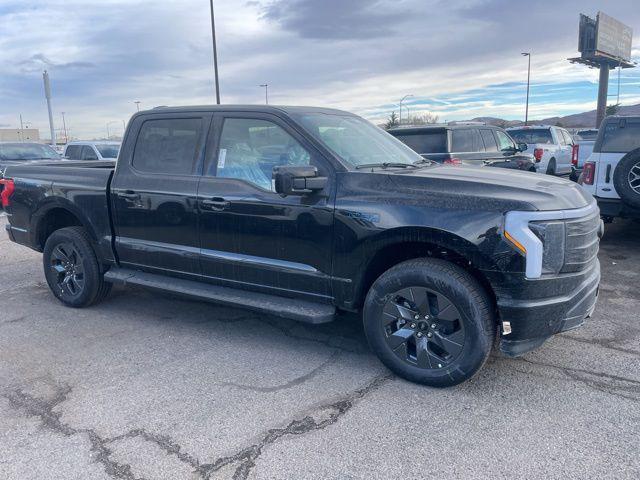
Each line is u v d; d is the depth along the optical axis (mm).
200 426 3271
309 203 3969
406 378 3771
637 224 9469
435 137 9578
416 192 3674
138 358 4285
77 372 4047
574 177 11734
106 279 5191
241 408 3475
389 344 3795
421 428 3207
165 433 3201
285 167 3691
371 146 4527
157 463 2922
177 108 4777
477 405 3457
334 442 3078
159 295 5977
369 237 3738
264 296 4367
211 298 4523
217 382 3848
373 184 3826
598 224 3826
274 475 2803
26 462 2953
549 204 3436
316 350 4398
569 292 3521
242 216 4258
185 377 3934
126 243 4996
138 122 4965
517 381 3768
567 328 3576
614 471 2771
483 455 2932
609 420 3248
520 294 3383
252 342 4582
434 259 3664
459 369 3549
